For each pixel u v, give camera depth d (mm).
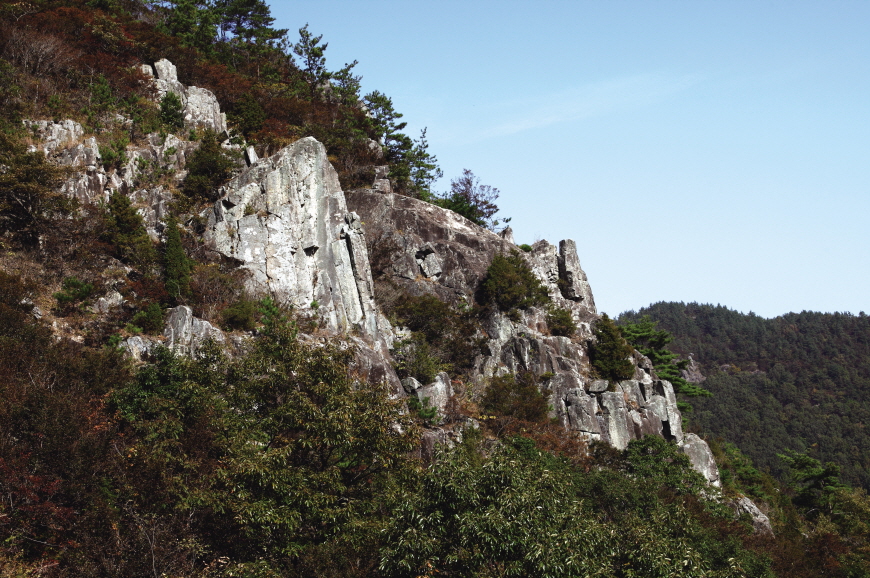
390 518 28781
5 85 54156
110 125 57250
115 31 69062
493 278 68062
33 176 46156
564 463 48281
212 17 92625
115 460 29641
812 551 63125
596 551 28234
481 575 25531
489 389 59188
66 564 26562
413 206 72188
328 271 54312
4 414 28906
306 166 56156
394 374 52406
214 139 58125
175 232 48000
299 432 32469
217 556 28469
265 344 34969
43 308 42188
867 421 177375
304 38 97938
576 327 72188
